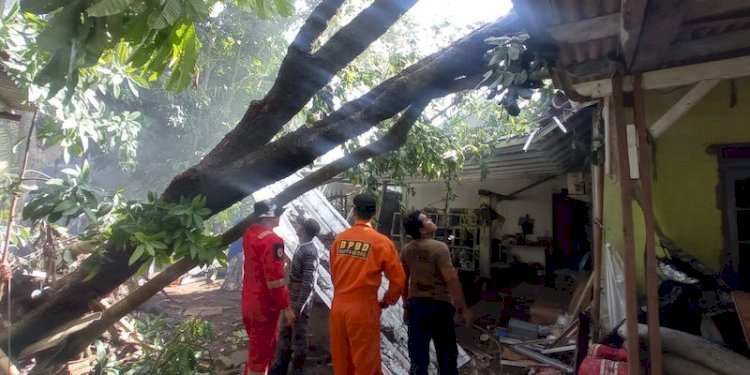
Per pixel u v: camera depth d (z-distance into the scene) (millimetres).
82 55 2332
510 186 10617
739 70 2492
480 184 11008
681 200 4129
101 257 3418
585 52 2537
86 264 3482
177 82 2912
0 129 3879
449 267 3629
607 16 2090
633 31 1987
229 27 9773
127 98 8531
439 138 6820
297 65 3336
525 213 10383
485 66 3566
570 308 6844
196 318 4523
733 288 3844
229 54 10117
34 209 3031
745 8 1914
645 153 2578
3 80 3162
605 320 4254
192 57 2834
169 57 2828
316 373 4398
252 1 2805
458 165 7199
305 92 3434
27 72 3201
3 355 2980
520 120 7602
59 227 4105
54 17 2227
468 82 3715
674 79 2588
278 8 2793
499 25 3424
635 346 2488
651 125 4180
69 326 3494
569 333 5082
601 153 4320
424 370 3676
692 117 4121
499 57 2840
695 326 3434
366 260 3240
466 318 3650
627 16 1842
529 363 4742
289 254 5266
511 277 10094
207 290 8664
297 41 3314
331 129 3451
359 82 6027
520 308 7543
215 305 7355
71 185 3121
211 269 9797
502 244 10516
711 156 4043
